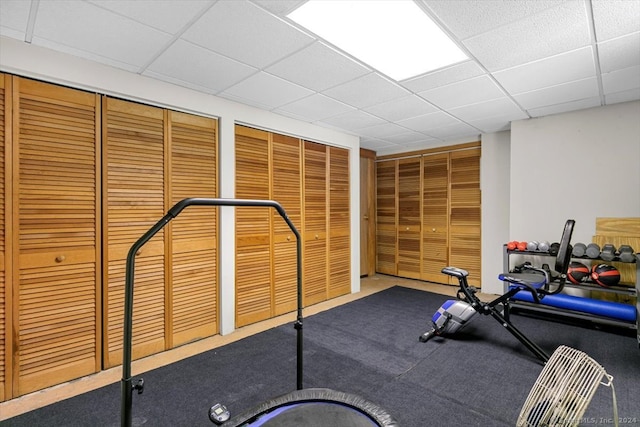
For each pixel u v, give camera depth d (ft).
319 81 8.96
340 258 15.01
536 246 11.77
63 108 7.48
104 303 8.07
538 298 8.82
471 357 8.68
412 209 18.49
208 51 7.26
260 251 11.59
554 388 5.16
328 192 14.39
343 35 6.61
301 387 6.08
